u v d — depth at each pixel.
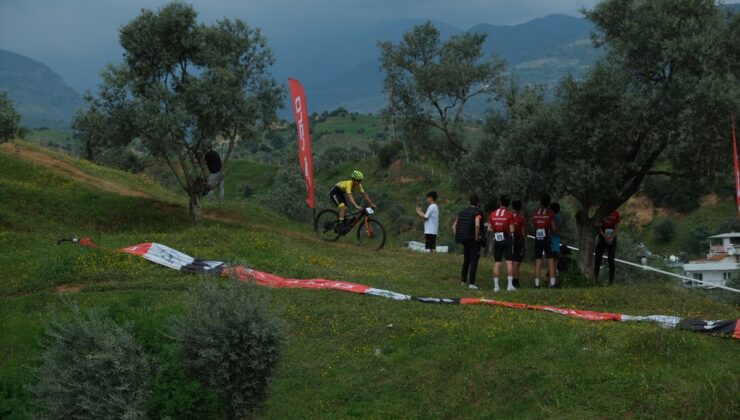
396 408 10.62
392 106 39.16
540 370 10.61
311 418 10.61
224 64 22.16
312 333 13.02
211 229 19.61
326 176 91.19
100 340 9.24
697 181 17.67
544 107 18.69
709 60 16.56
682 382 9.80
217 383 9.55
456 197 69.25
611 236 18.42
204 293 9.80
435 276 17.94
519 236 16.34
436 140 39.78
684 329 11.94
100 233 21.45
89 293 15.02
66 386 9.05
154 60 21.88
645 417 9.33
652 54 17.33
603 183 17.69
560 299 14.94
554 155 18.31
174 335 9.77
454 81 37.41
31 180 25.36
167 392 10.12
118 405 9.02
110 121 21.31
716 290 29.16
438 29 38.03
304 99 22.20
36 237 19.20
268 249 18.42
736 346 11.23
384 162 85.62
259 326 9.59
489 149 30.06
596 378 10.20
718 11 17.64
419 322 12.93
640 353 10.70
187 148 22.75
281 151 127.06
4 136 23.50
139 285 15.48
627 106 16.98
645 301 14.79
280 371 10.83
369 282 16.34
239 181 91.75
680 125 16.56
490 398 10.44
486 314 13.31
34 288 15.56
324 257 19.33
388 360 11.77
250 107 22.19
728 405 9.26
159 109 21.27
